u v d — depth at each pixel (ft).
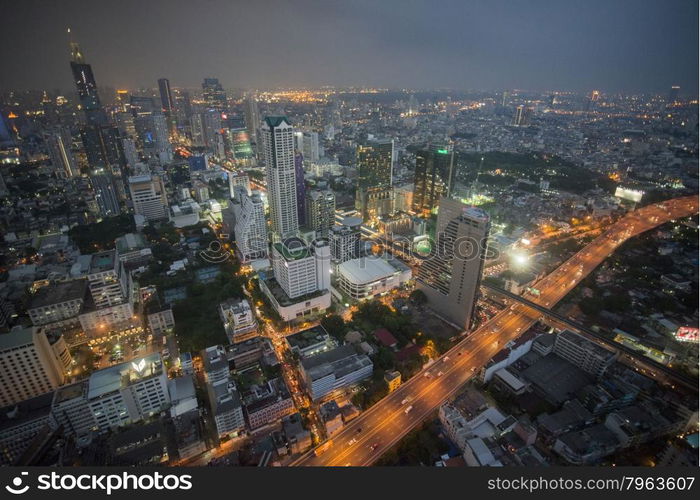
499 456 618.85
